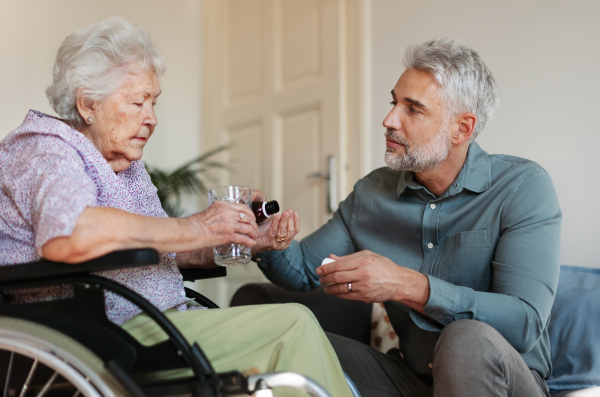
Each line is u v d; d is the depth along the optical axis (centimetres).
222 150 312
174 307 119
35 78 272
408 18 252
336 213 162
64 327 89
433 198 141
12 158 103
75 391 93
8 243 101
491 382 98
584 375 134
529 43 211
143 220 93
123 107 112
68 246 85
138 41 115
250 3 327
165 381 84
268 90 310
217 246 106
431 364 130
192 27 347
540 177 130
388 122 135
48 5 280
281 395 94
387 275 111
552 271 118
